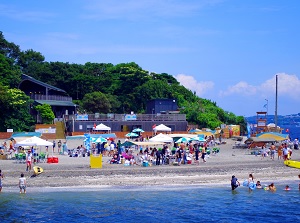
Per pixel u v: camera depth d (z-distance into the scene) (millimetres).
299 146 71000
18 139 55094
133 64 142125
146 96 119562
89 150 57844
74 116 82812
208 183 44219
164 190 41062
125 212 33656
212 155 61031
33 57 131750
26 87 98125
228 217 33062
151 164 49094
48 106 88375
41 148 65812
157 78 136500
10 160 51375
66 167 45531
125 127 86188
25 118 83812
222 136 95000
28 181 41312
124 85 123750
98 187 41500
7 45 123688
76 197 37781
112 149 58438
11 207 34281
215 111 114188
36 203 35594
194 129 85875
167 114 90250
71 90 118500
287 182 45781
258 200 38281
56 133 82375
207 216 33188
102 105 106438
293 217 33312
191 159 51469
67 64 125250
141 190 40812
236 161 53188
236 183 41656
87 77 118250
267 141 67438
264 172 48719
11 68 99375
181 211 34312
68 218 31844
